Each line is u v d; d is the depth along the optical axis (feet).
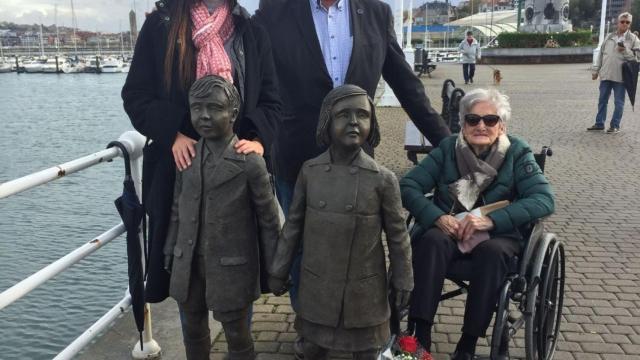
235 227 8.07
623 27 33.88
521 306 9.88
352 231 7.83
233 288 8.14
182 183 8.25
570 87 64.34
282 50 10.10
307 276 8.15
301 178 8.23
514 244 10.14
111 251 27.81
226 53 8.45
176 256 8.28
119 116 97.66
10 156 65.51
